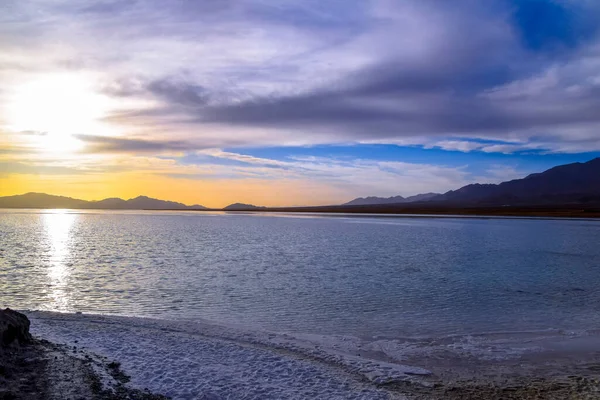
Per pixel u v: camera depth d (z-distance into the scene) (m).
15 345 11.07
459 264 34.09
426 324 17.00
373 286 24.61
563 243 53.41
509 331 16.08
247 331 15.40
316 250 44.56
